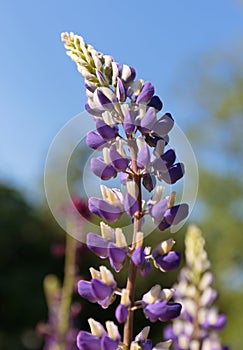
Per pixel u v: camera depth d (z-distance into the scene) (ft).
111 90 8.16
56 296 20.20
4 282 71.56
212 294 15.71
